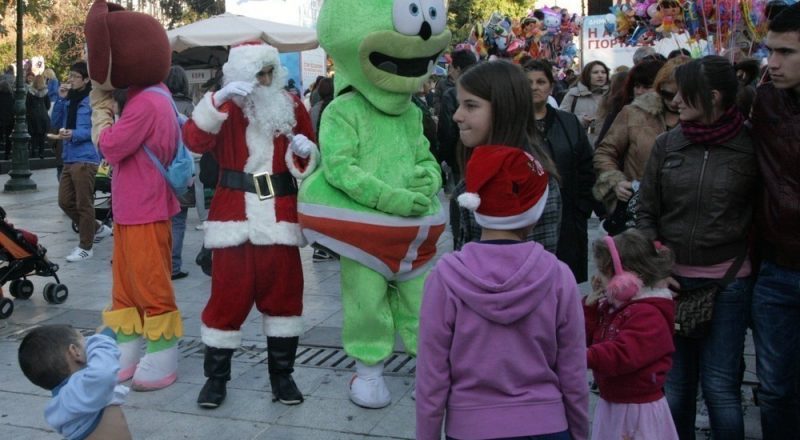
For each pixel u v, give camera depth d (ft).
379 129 14.46
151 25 15.65
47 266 22.02
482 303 7.56
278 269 14.67
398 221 14.20
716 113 10.79
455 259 7.88
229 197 14.53
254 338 19.04
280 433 13.97
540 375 7.77
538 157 8.48
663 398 10.41
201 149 14.46
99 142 15.52
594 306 10.80
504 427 7.59
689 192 10.94
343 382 16.29
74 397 9.45
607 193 14.71
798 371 11.13
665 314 10.11
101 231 31.04
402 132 14.75
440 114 19.11
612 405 10.48
